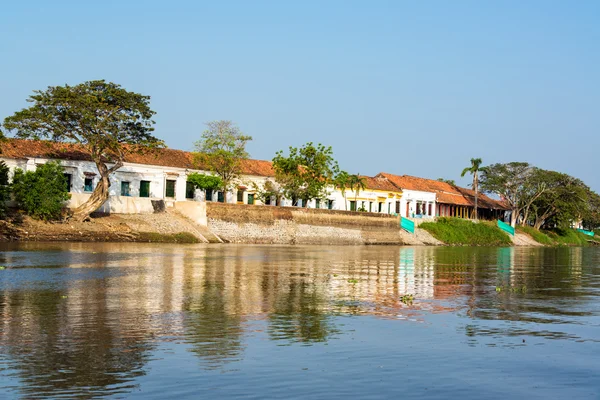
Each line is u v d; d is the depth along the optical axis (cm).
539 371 1289
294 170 8231
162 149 7850
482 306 2197
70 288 2370
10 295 2166
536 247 10275
